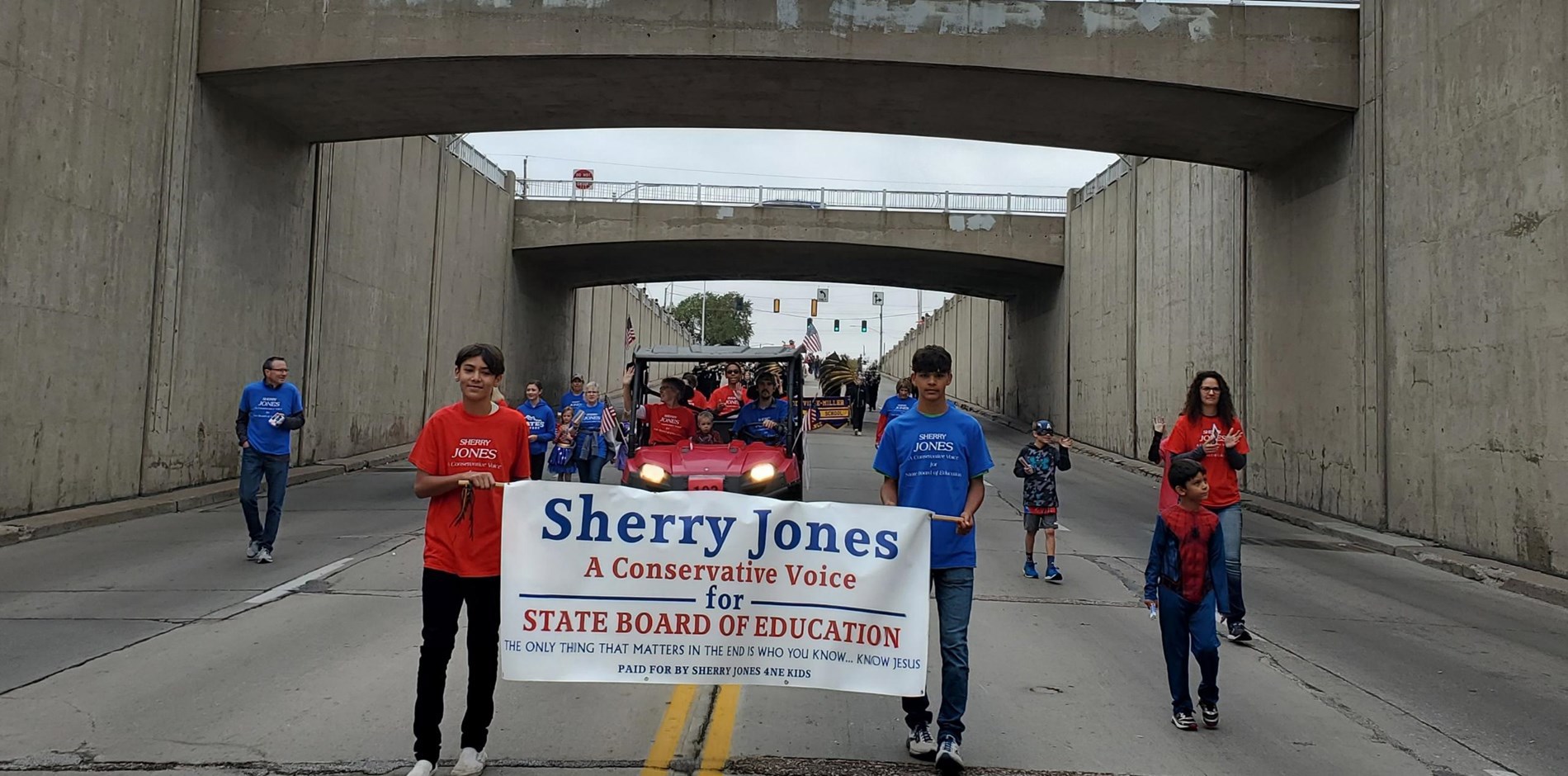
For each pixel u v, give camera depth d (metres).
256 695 5.39
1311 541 12.98
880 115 16.55
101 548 10.09
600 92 15.60
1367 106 13.71
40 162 11.17
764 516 4.49
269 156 16.27
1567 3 9.88
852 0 14.42
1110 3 14.38
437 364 23.91
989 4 14.42
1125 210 24.41
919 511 4.52
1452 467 11.66
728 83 15.29
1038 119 16.23
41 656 6.14
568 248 29.84
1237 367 17.91
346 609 7.51
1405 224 12.75
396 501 14.13
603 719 5.12
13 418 10.88
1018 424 34.62
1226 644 7.27
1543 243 10.17
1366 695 6.05
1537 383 10.23
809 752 4.68
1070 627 7.57
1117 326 25.00
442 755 4.53
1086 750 4.86
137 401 13.00
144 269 13.09
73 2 11.66
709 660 4.43
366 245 19.94
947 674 4.46
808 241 29.27
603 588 4.39
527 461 4.49
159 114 13.38
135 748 4.58
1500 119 10.86
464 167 25.69
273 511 9.45
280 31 14.16
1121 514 14.59
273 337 16.45
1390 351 13.06
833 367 36.44
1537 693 6.21
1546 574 9.95
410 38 14.15
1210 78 14.16
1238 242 17.89
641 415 10.34
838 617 4.48
